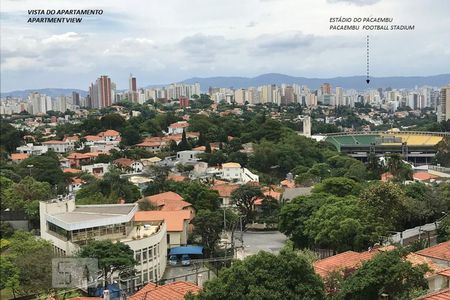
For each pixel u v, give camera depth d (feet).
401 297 126.62
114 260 198.29
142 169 527.40
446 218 244.63
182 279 240.94
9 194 359.25
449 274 148.25
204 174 497.87
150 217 285.02
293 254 124.88
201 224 276.41
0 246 252.21
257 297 116.98
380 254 138.92
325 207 253.03
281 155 565.12
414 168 538.47
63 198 276.41
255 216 355.97
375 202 239.30
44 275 196.75
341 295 130.82
